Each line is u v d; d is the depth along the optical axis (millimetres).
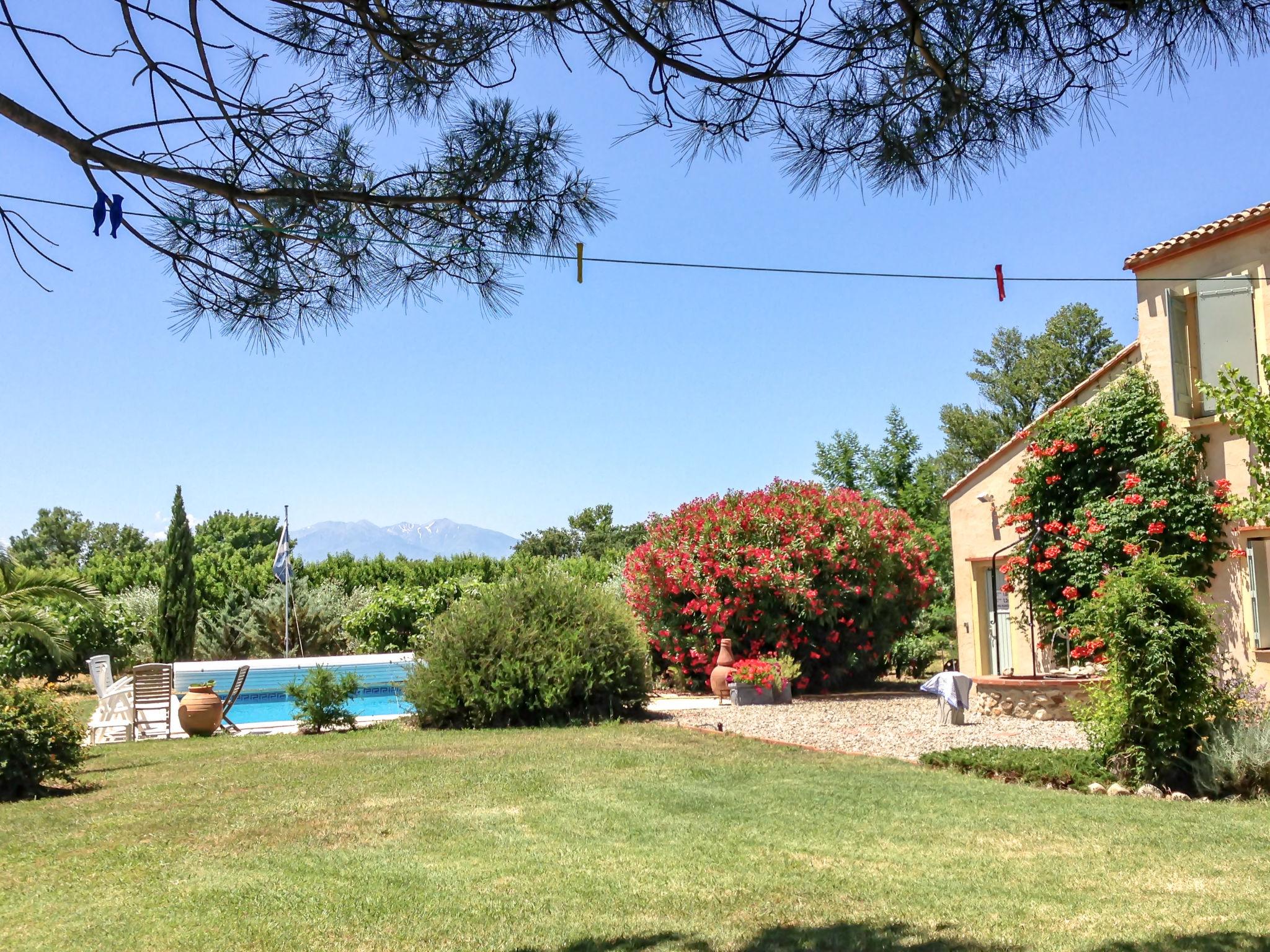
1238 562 11398
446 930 5094
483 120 3926
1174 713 8453
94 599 16984
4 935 5109
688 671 18953
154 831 7488
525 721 13961
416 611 25438
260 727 15047
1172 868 5922
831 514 18297
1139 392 12484
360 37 3967
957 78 3535
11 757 9062
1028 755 9609
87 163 3316
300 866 6367
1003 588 14492
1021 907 5234
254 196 3605
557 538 57406
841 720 13398
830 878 5906
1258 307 11188
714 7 3564
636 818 7590
